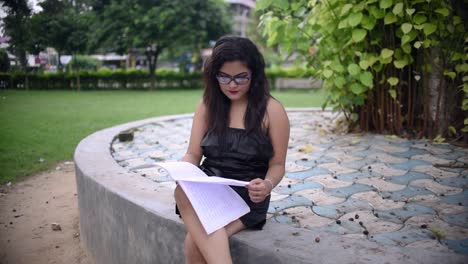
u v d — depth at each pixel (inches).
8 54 298.5
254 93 79.4
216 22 825.5
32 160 211.9
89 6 625.0
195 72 892.6
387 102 187.8
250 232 79.2
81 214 127.3
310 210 99.4
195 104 484.4
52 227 140.6
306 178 126.6
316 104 479.5
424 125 179.2
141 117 359.3
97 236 114.5
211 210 72.1
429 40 160.7
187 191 70.6
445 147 163.2
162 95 647.1
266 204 81.7
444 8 159.9
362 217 94.7
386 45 182.5
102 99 538.3
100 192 108.3
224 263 69.4
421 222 91.4
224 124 81.4
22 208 156.7
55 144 242.8
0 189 174.4
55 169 201.6
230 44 76.6
